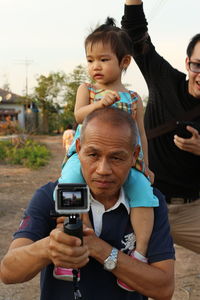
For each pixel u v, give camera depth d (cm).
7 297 446
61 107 5188
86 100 272
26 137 2517
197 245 364
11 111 4850
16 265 181
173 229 365
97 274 194
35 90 5078
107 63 270
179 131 324
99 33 274
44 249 173
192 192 362
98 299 193
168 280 193
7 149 1892
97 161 177
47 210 197
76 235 160
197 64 330
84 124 181
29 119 4991
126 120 178
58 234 161
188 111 344
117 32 276
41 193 201
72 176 208
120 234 197
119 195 197
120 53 274
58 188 158
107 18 306
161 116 357
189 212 358
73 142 245
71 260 162
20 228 195
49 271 197
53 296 196
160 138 357
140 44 355
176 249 598
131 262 186
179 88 354
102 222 196
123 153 175
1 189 1067
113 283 195
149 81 371
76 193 158
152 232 201
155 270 190
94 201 194
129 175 207
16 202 909
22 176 1330
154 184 366
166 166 358
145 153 279
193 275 503
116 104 262
